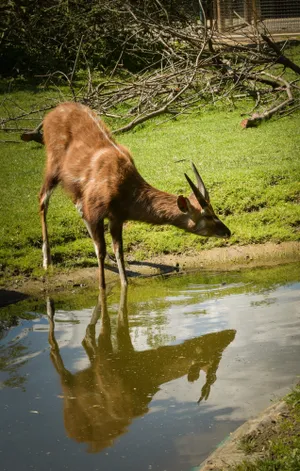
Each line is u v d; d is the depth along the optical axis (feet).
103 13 111.34
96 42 123.54
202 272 50.75
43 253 52.21
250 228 56.24
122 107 99.19
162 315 42.06
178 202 45.85
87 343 38.40
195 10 126.52
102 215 48.08
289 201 60.34
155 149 78.64
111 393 31.65
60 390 32.19
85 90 111.45
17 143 88.58
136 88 95.71
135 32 108.17
